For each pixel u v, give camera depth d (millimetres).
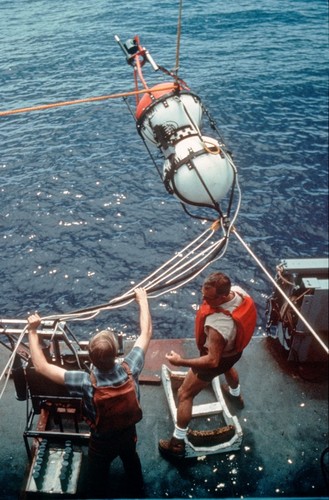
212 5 31953
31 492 3707
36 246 10047
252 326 3574
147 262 10875
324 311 4598
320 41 27109
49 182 10930
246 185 14484
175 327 9906
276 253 11977
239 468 4117
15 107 11125
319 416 4605
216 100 18984
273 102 19484
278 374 5012
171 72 3705
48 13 16047
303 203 13805
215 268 11234
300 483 4020
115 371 3012
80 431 4070
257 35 27344
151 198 12195
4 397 4703
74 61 14656
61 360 3820
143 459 4168
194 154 3389
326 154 16266
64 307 9359
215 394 4703
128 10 22078
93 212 11242
